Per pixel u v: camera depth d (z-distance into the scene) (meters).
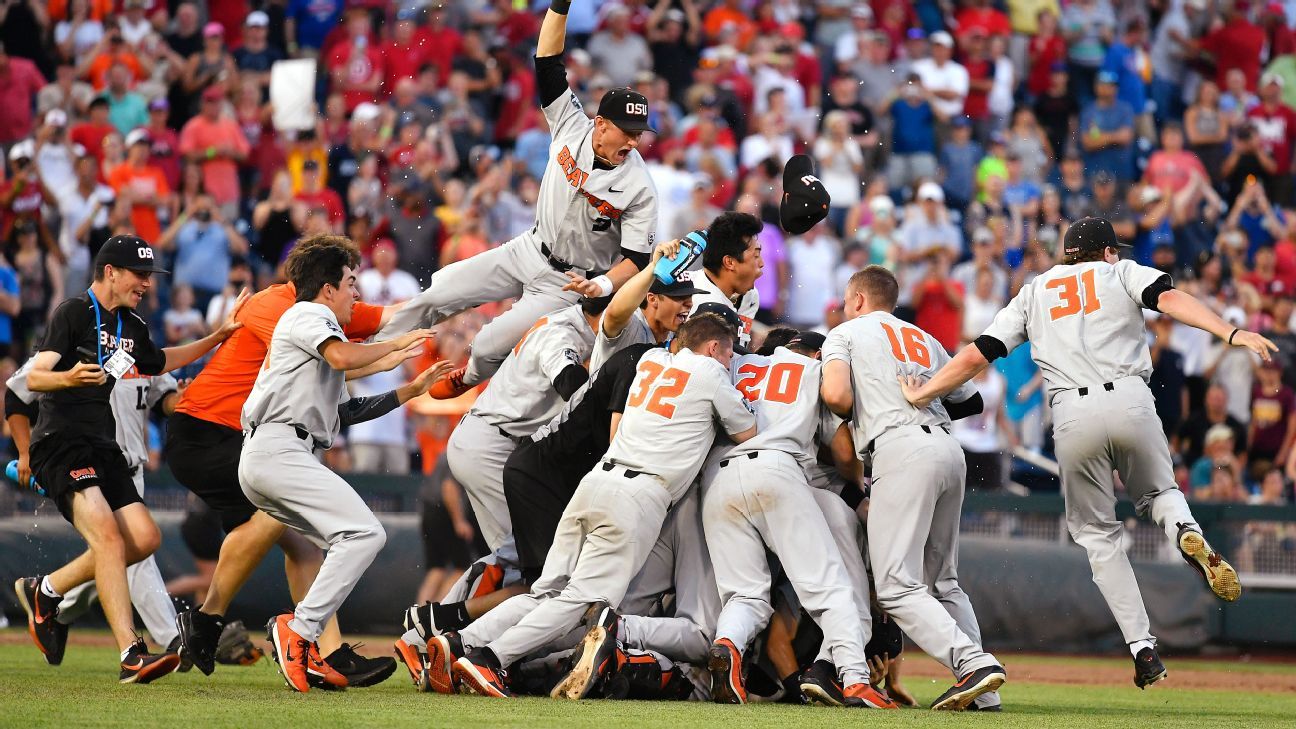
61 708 18.14
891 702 20.69
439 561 37.25
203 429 23.88
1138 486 23.78
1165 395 46.41
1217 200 55.84
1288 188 59.09
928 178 55.50
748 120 56.72
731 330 22.33
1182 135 59.16
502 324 25.91
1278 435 46.97
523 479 23.23
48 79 55.22
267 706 18.72
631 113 24.34
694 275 24.94
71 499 22.77
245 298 24.64
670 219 50.38
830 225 53.09
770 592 22.36
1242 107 61.00
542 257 26.08
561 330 24.39
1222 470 44.59
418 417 43.16
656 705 20.27
